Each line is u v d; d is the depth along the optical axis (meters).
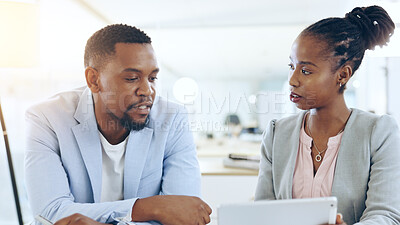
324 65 0.83
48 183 0.95
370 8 0.87
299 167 0.95
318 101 0.87
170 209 0.87
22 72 3.59
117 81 0.93
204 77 12.82
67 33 3.94
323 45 0.82
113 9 4.14
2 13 1.70
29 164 0.98
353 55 0.85
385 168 0.84
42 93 3.76
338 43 0.81
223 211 0.69
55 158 1.00
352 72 0.87
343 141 0.89
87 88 1.07
